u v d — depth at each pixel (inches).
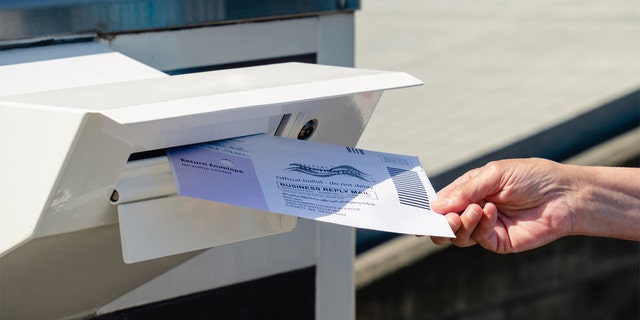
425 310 183.6
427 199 50.5
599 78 219.9
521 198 63.1
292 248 80.7
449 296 186.1
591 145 200.1
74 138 41.8
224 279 76.7
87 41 65.6
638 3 285.1
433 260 183.2
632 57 234.7
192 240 48.9
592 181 64.3
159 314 73.6
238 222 50.5
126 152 44.9
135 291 71.4
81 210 45.7
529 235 63.1
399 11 289.6
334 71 52.3
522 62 236.1
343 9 79.9
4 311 55.8
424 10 289.4
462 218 56.2
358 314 177.0
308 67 54.9
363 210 47.6
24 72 56.5
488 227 57.9
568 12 277.9
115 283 58.9
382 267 178.2
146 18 68.0
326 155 51.2
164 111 41.5
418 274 181.9
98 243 50.0
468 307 188.9
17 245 45.2
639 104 207.0
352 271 86.1
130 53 67.9
